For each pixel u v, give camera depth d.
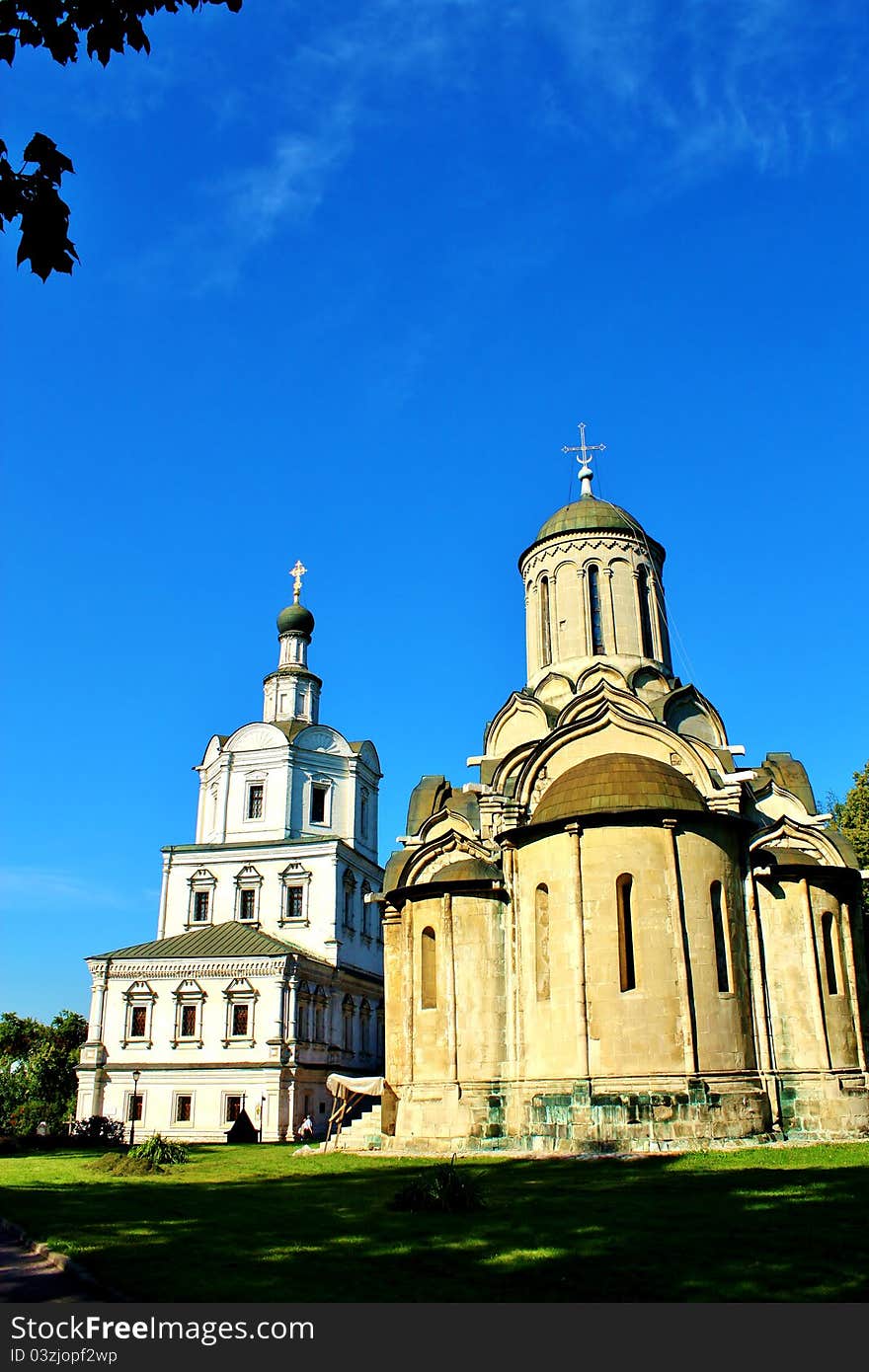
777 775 40.22
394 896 36.06
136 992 59.03
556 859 30.78
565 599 41.28
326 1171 28.66
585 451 45.22
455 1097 31.84
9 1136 46.50
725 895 30.48
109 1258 14.86
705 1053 28.42
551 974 30.25
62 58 10.18
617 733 34.19
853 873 36.12
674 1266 13.43
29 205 9.73
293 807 69.19
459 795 39.62
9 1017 80.25
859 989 35.44
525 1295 12.13
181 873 68.31
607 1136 27.31
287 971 57.81
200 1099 56.38
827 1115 31.50
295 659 76.19
